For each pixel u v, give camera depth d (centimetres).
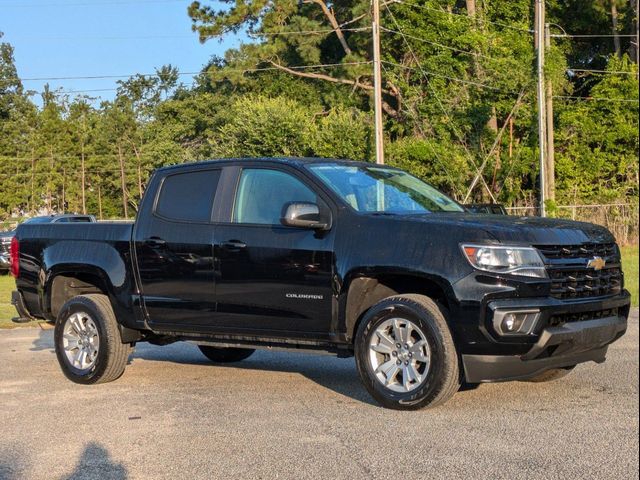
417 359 623
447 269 610
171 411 664
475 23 4262
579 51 4825
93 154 6844
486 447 536
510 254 601
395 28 4259
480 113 4019
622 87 4028
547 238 617
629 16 4512
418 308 619
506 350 596
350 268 649
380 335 639
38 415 659
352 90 4519
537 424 593
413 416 621
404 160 3984
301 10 4881
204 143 5931
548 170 3684
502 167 4016
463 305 600
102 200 7012
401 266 626
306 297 674
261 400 697
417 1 4294
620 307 673
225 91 5781
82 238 819
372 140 4022
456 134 4006
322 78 4600
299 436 573
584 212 3634
